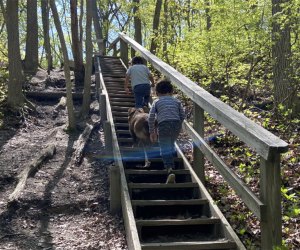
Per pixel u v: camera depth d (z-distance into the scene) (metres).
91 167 6.95
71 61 14.99
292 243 4.04
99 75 11.31
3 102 9.77
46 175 6.56
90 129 8.77
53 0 8.87
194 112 5.14
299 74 7.91
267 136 2.95
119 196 5.39
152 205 4.70
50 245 4.65
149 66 12.83
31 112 10.10
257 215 3.06
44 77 13.65
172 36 12.82
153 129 5.23
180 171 5.41
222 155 6.77
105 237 4.80
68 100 8.98
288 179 5.37
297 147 6.36
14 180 6.33
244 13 8.05
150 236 4.39
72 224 5.20
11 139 8.30
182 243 3.96
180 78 5.75
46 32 16.72
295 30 7.92
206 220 4.35
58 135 8.62
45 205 5.59
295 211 4.03
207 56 8.89
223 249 3.95
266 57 8.62
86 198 5.79
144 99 7.92
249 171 5.63
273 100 8.33
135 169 5.95
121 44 13.94
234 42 8.28
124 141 6.98
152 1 18.42
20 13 22.80
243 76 9.33
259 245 4.12
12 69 9.82
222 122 3.79
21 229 5.03
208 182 5.64
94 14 20.52
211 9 9.08
